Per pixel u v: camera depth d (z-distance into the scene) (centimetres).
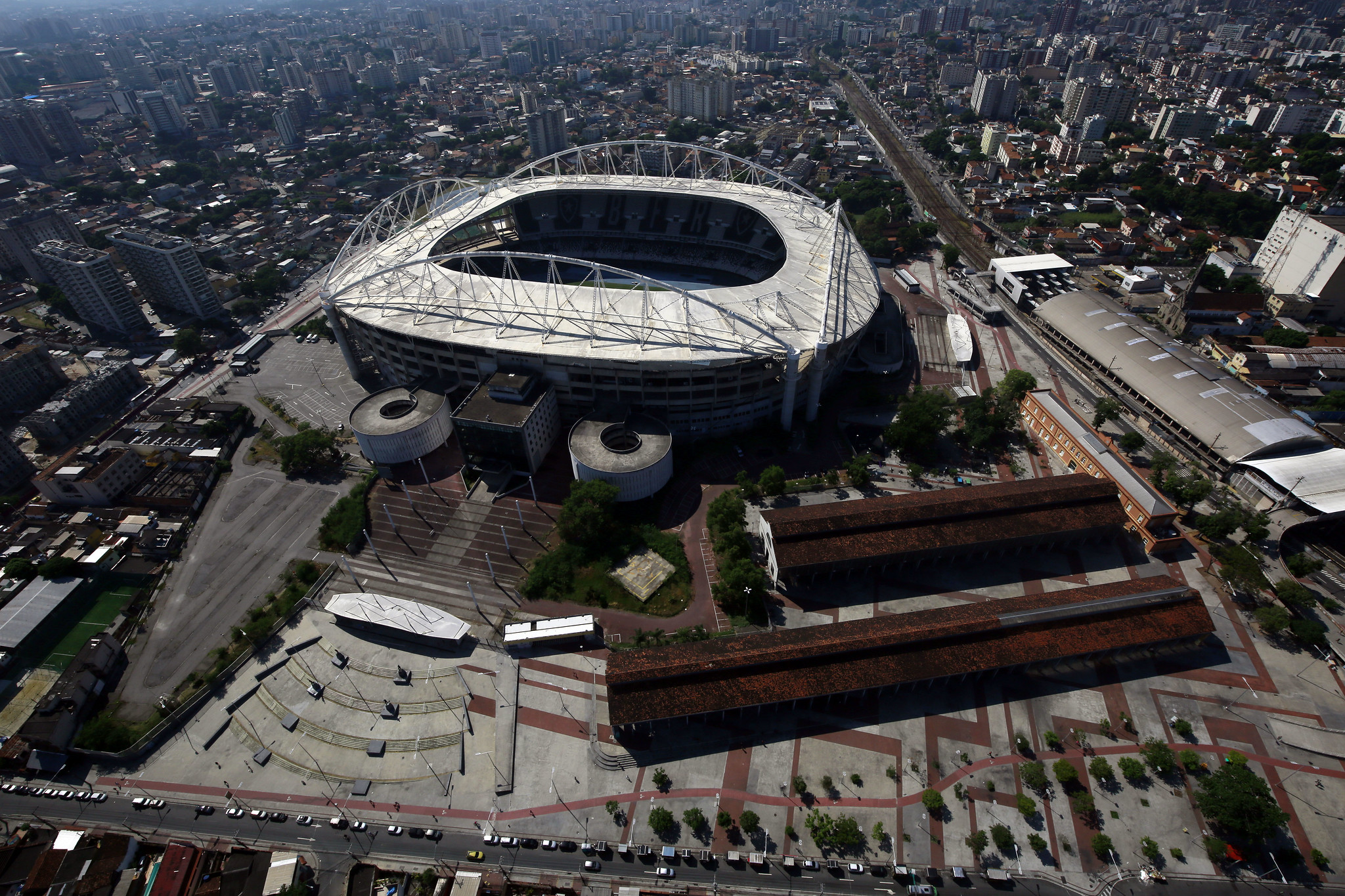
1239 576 11656
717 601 12012
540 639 11250
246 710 10769
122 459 15125
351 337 19050
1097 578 12456
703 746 9988
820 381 15562
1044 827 9025
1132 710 10325
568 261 16238
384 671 11225
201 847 9062
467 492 14688
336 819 9350
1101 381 17725
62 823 9444
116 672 11312
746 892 8525
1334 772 9581
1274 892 8450
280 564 13250
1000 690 10612
